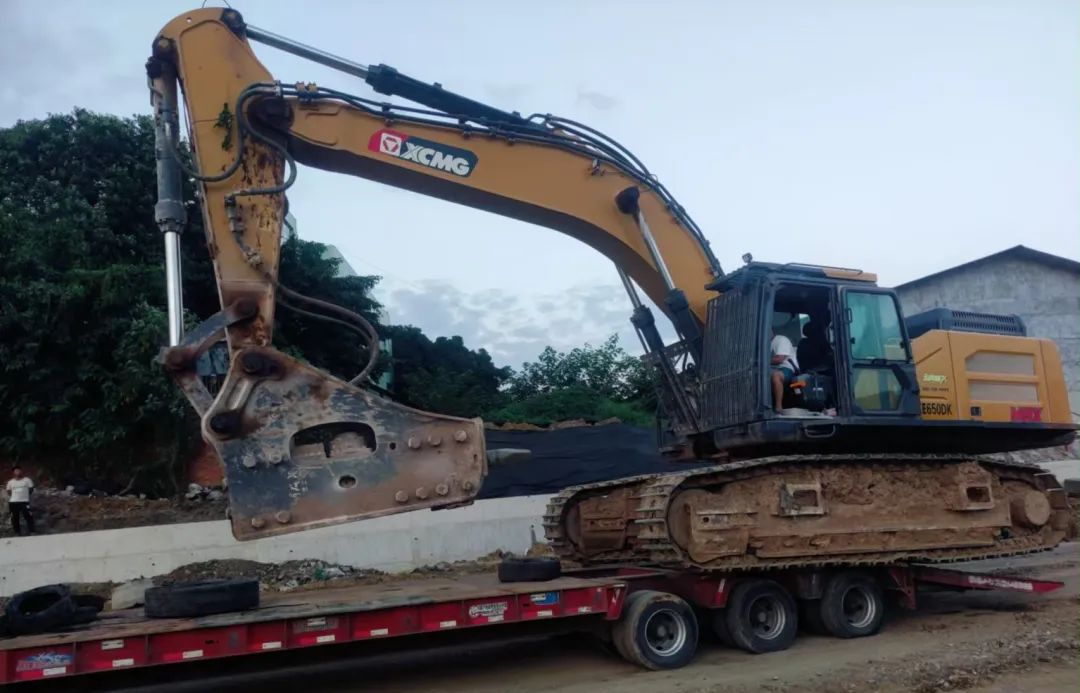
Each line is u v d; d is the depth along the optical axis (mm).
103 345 16188
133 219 18766
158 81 6914
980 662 6742
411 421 6266
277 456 5945
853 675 6512
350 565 12258
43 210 17719
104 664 5301
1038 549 9117
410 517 12695
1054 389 9500
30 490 13672
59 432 15672
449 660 7590
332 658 6266
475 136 7738
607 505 9062
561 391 26484
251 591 6320
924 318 9742
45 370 15336
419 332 31828
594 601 6855
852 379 8133
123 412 15562
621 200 8180
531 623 6988
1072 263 24500
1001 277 25344
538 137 7934
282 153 6836
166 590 6156
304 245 21812
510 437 14766
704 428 8391
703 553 7402
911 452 9102
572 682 6617
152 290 17172
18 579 11016
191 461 15969
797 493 7840
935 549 8461
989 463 8891
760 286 7973
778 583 7883
